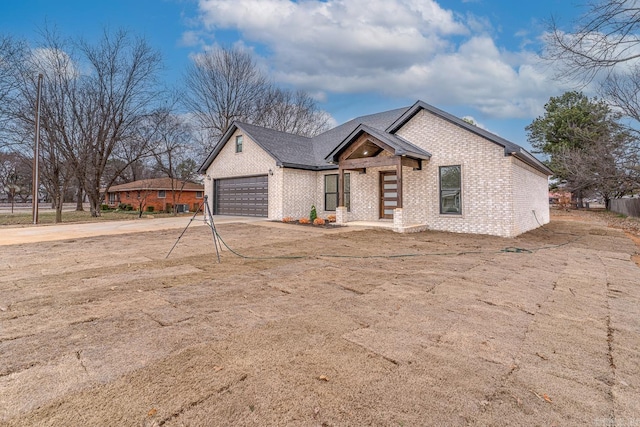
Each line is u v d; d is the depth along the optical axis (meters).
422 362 2.72
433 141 12.27
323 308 3.97
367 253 7.63
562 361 2.79
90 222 14.99
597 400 2.25
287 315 3.73
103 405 2.10
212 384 2.36
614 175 19.48
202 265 6.18
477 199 11.27
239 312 3.79
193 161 29.56
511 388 2.38
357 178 14.52
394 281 5.25
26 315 3.60
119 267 5.89
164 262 6.37
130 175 41.38
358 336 3.20
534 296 4.57
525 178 12.84
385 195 13.87
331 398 2.22
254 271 5.79
